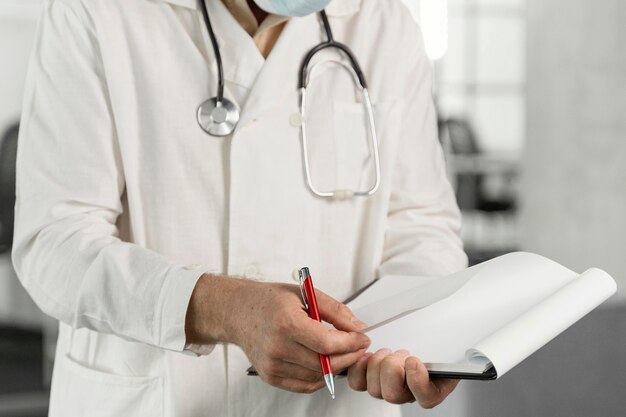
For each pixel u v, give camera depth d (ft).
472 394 9.88
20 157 3.51
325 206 3.71
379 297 3.38
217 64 3.58
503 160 14.55
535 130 14.55
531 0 14.23
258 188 3.54
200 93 3.58
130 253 3.20
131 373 3.50
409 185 4.04
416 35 4.17
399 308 3.07
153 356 3.47
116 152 3.52
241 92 3.64
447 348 2.85
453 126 14.34
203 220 3.54
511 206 14.57
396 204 4.02
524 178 14.58
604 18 14.49
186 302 2.98
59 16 3.57
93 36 3.51
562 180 14.64
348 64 3.84
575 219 14.66
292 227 3.61
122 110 3.47
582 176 14.60
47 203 3.37
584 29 14.49
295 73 3.72
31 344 9.91
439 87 14.26
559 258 14.74
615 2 14.44
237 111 3.58
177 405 3.43
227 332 2.92
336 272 3.73
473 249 14.52
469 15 14.28
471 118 14.40
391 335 3.02
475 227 14.51
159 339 3.03
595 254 14.67
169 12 3.61
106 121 3.48
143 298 3.06
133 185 3.48
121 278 3.11
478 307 3.07
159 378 3.45
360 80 3.84
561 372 10.73
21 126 3.56
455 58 14.28
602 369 10.84
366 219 3.86
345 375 2.98
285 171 3.61
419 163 4.09
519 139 14.51
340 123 3.77
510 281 3.19
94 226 3.34
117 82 3.47
